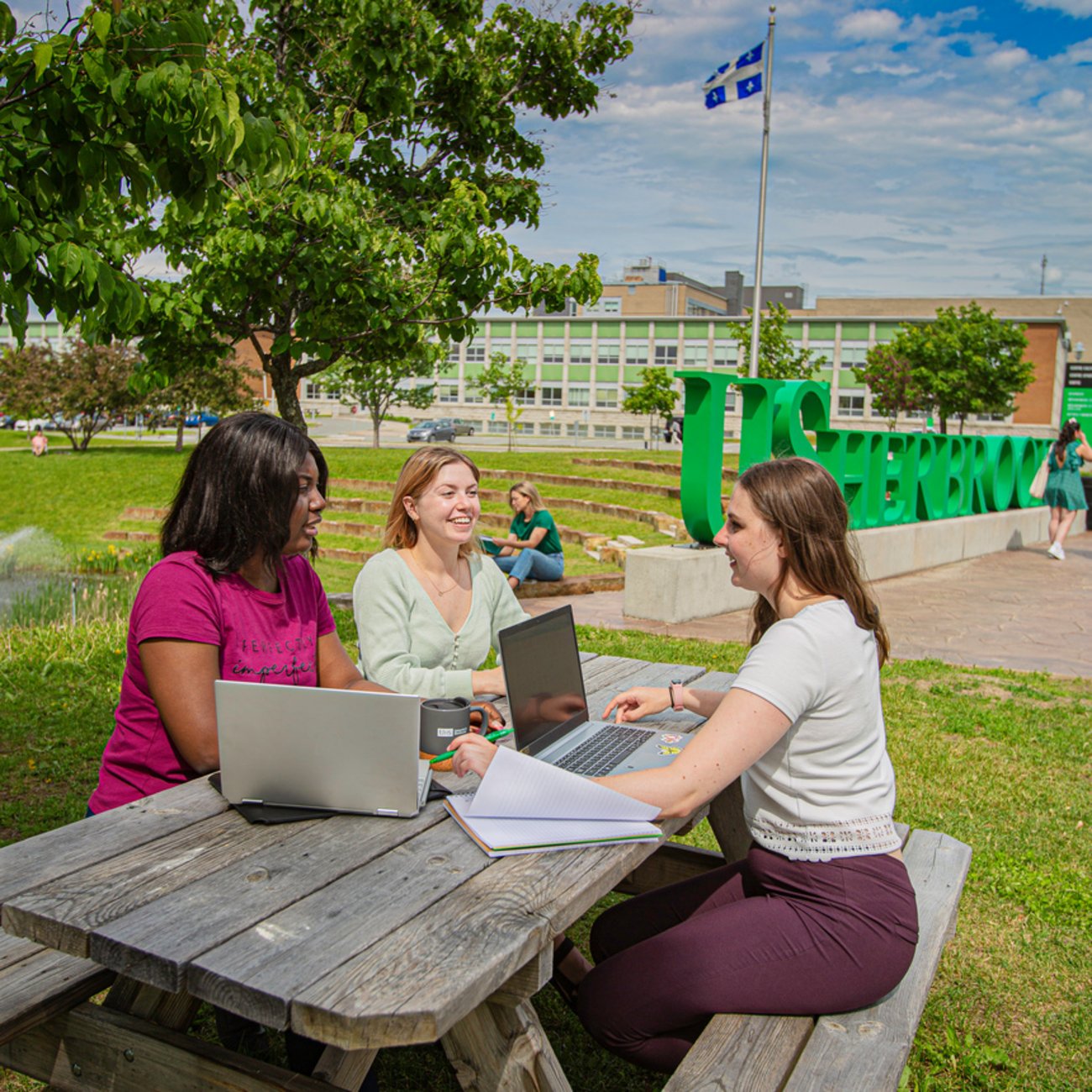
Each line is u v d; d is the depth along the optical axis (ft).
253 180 19.76
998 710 21.56
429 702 8.91
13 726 18.42
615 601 34.40
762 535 7.94
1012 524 55.62
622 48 26.91
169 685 8.13
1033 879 13.25
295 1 24.54
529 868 6.75
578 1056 9.75
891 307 302.25
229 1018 9.41
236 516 8.38
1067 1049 9.93
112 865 6.62
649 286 339.57
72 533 56.54
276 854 6.84
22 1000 7.00
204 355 23.30
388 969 5.41
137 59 10.35
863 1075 6.59
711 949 7.37
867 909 7.33
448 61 25.14
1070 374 88.69
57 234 10.88
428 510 11.10
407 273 23.39
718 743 7.27
